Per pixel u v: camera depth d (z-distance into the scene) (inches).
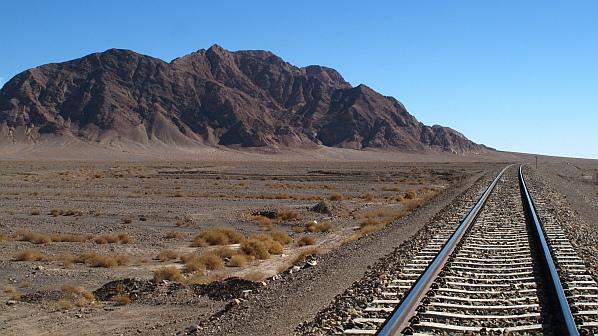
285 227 1427.2
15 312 620.7
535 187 1884.8
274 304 477.1
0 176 3735.2
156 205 1945.1
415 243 717.3
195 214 1665.8
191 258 930.1
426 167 6097.4
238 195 2369.6
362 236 1021.2
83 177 3806.6
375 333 334.6
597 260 591.8
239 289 673.6
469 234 772.0
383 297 428.5
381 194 2455.7
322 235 1263.5
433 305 395.2
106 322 581.0
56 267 889.5
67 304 645.9
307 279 579.2
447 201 1525.6
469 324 361.4
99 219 1557.6
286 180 3617.1
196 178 3786.9
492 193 1584.6
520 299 418.9
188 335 446.6
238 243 1163.9
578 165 7288.4
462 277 493.7
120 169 5270.7
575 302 404.8
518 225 880.3
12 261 935.0
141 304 653.3
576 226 925.8
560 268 531.2
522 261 572.7
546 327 351.9
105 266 896.3
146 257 990.4
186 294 682.2
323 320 386.9
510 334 339.3
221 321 459.5
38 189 2699.3
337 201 2012.8
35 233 1246.9
